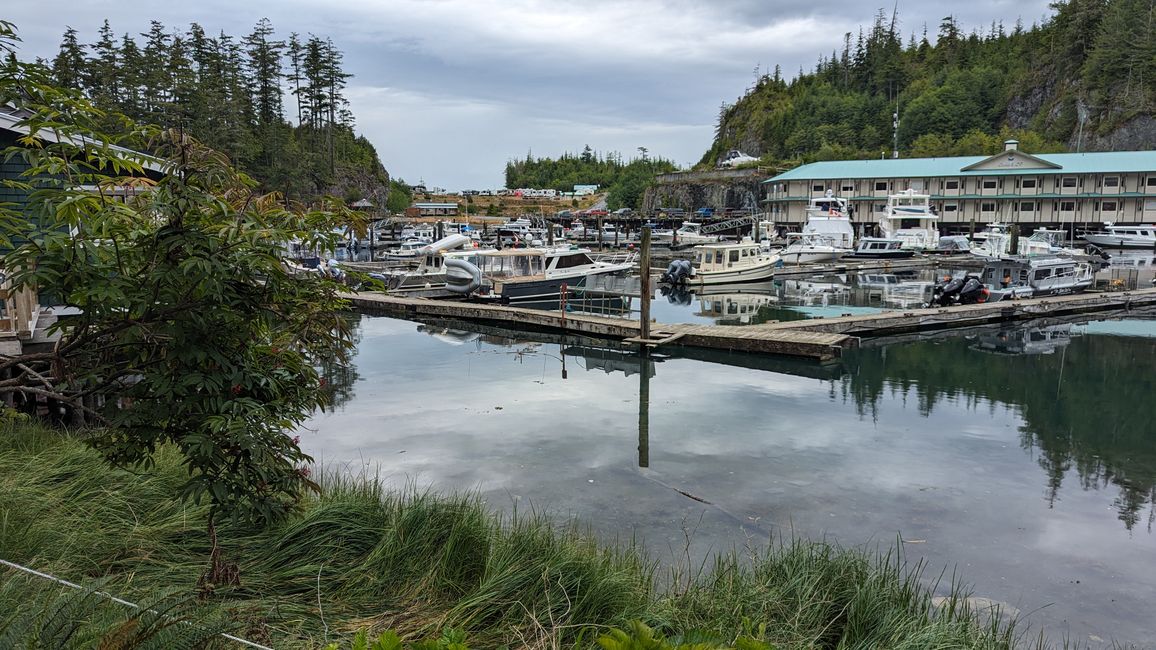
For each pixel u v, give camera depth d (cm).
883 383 1543
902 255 4891
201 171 376
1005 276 3012
